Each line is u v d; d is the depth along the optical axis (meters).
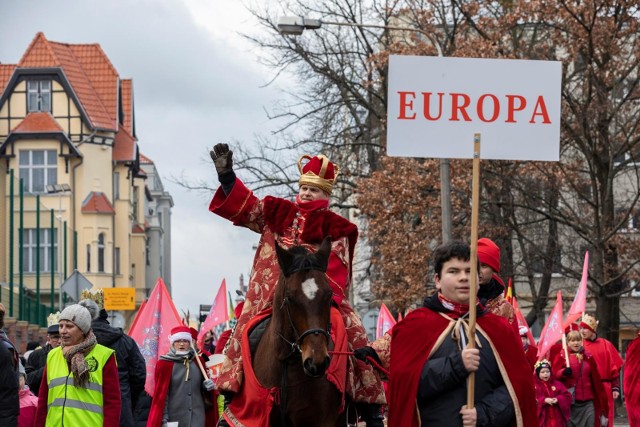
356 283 53.16
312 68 44.44
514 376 8.39
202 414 16.58
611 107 36.00
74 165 77.25
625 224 39.25
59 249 49.41
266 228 10.78
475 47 36.88
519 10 36.28
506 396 8.35
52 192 70.19
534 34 40.56
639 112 37.47
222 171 10.79
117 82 83.75
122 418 15.11
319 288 9.47
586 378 20.12
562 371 19.81
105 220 78.44
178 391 16.41
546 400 19.22
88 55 84.81
